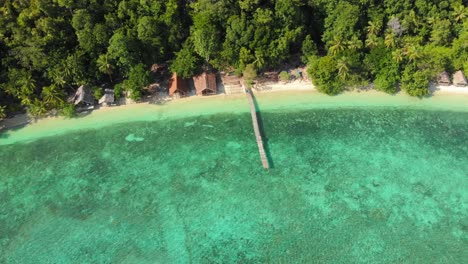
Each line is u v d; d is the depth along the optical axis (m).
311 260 50.34
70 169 61.56
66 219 55.47
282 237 52.72
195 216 55.31
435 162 61.03
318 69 69.50
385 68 68.88
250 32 68.12
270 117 68.19
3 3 69.56
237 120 68.06
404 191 57.53
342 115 68.25
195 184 59.09
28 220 55.47
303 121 67.50
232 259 50.66
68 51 69.12
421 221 54.06
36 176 60.72
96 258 51.28
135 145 64.62
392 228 53.38
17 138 65.88
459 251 50.97
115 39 65.62
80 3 68.94
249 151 63.31
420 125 66.25
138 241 52.81
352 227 53.56
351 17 68.44
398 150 62.88
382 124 66.69
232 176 59.94
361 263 49.94
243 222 54.44
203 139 65.31
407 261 50.06
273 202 56.56
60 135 66.38
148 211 56.06
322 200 56.66
